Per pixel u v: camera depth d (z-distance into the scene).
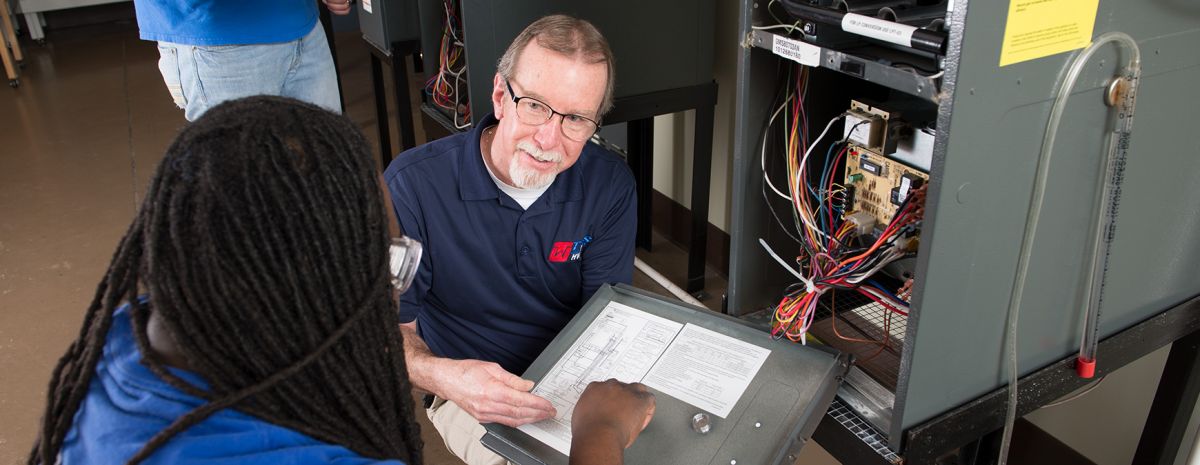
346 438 0.57
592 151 1.36
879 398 1.16
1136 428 1.53
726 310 1.42
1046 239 1.02
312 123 0.54
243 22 1.89
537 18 1.89
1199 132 1.09
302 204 0.51
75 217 2.99
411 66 4.53
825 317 1.35
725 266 2.54
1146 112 1.01
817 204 1.37
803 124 1.28
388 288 0.59
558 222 1.32
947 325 0.99
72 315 2.38
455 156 1.29
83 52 5.12
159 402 0.50
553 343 1.15
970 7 0.79
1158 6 0.94
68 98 4.30
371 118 3.89
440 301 1.38
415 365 1.16
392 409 0.62
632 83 2.02
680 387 1.03
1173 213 1.14
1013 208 0.96
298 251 0.51
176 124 3.87
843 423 1.12
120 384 0.52
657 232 2.82
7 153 3.60
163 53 1.94
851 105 1.26
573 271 1.39
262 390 0.52
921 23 0.97
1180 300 1.26
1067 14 0.87
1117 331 1.19
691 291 2.44
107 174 3.35
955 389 1.06
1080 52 0.90
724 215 2.48
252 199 0.49
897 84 0.93
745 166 1.27
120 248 0.53
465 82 2.54
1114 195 1.03
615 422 0.91
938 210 0.89
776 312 1.26
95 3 5.38
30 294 2.49
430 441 1.91
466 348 1.41
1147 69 0.98
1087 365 1.15
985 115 0.87
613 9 1.92
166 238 0.49
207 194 0.48
